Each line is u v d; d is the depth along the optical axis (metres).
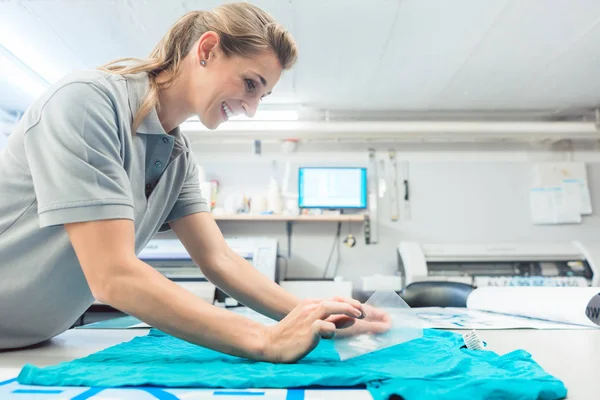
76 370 0.49
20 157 0.64
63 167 0.55
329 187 3.31
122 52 2.38
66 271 0.67
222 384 0.45
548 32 2.21
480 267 3.07
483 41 2.30
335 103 3.16
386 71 2.64
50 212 0.55
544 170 3.42
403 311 0.71
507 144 3.52
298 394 0.43
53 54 2.39
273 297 0.83
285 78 2.73
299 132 3.16
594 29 2.19
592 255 2.90
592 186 3.46
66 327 0.78
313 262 3.29
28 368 0.47
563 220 3.33
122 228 0.56
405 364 0.54
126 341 0.79
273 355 0.55
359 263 3.29
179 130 0.85
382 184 3.42
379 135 3.24
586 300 1.01
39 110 0.60
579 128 3.15
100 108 0.61
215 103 0.74
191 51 0.74
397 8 2.00
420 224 3.37
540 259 2.97
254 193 3.40
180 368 0.52
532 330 0.95
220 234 0.94
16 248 0.64
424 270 2.82
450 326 1.00
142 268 0.55
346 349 0.63
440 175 3.45
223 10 0.73
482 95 3.02
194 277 2.58
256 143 3.45
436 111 3.33
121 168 0.62
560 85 2.86
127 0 1.94
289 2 1.95
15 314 0.68
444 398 0.39
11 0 1.93
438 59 2.49
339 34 2.22
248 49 0.71
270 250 2.78
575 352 0.67
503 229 3.37
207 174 3.44
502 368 0.51
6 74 2.57
